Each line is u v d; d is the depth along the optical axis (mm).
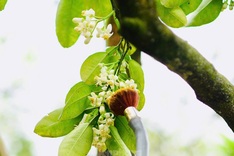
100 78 1072
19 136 4344
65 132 1132
